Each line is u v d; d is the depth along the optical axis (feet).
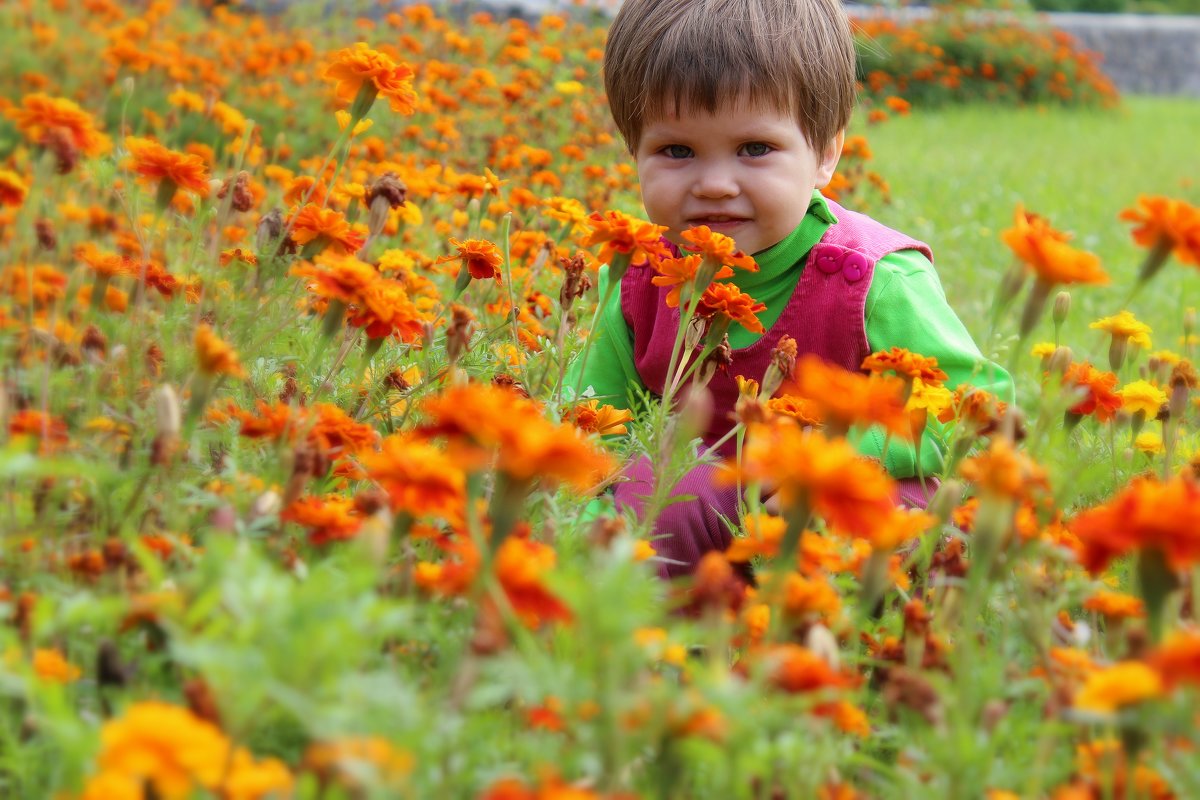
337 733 2.93
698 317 6.76
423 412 6.82
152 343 6.79
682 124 8.13
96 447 5.25
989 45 47.16
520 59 20.12
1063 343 13.70
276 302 7.50
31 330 6.67
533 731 4.07
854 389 4.06
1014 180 26.89
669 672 4.66
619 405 9.27
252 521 4.51
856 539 4.93
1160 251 5.00
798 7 8.38
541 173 13.08
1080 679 4.08
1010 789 3.92
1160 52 61.93
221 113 12.98
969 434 5.93
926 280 8.65
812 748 3.67
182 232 9.36
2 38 22.71
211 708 3.30
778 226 8.28
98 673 3.76
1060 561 5.07
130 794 2.71
